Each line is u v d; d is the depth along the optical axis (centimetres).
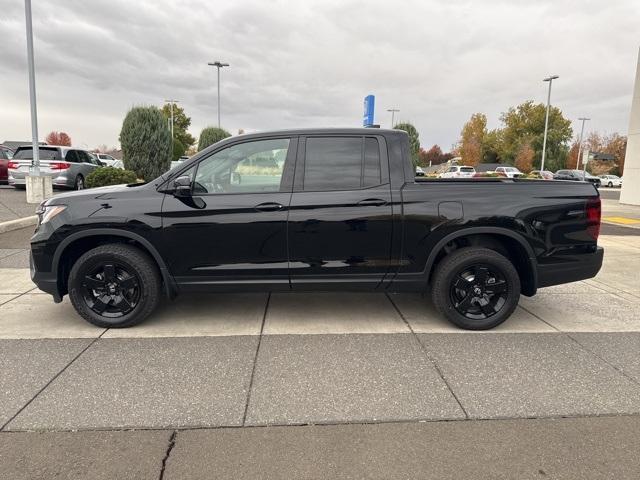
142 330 449
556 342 430
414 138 1997
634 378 363
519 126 6962
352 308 519
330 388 342
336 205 434
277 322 474
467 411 314
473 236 463
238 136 447
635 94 1895
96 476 249
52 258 441
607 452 273
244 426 296
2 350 401
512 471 256
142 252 446
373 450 273
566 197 451
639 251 866
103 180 1392
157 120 1598
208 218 432
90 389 337
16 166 1633
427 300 548
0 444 274
